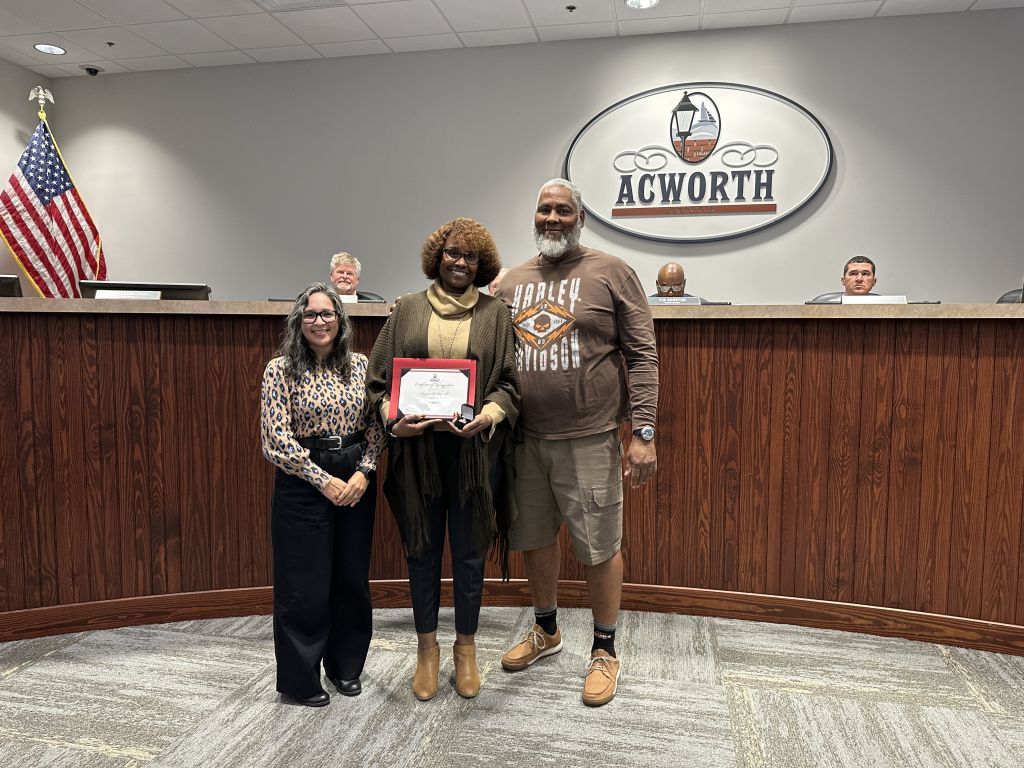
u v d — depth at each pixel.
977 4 4.71
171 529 2.59
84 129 6.16
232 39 5.39
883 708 1.98
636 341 2.02
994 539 2.33
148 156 6.06
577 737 1.84
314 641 1.99
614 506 2.06
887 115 4.95
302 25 5.15
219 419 2.59
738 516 2.57
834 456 2.47
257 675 2.18
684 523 2.62
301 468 1.88
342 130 5.75
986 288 4.90
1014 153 4.80
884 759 1.74
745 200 5.15
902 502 2.42
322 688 2.02
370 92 5.69
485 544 1.96
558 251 2.01
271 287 5.93
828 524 2.49
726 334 2.54
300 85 5.79
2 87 5.80
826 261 5.09
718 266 5.25
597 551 2.05
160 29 5.22
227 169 5.95
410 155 5.66
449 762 1.73
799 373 2.49
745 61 5.12
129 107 6.07
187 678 2.16
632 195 5.32
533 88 5.44
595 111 5.36
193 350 2.57
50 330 2.47
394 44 5.46
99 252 5.72
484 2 4.78
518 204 5.51
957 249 4.91
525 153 5.48
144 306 2.48
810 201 5.07
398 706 1.99
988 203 4.86
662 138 5.25
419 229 5.67
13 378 2.44
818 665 2.24
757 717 1.93
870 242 5.02
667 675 2.17
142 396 2.55
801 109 5.02
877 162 4.98
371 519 2.05
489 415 1.88
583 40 5.34
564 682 2.13
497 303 2.01
